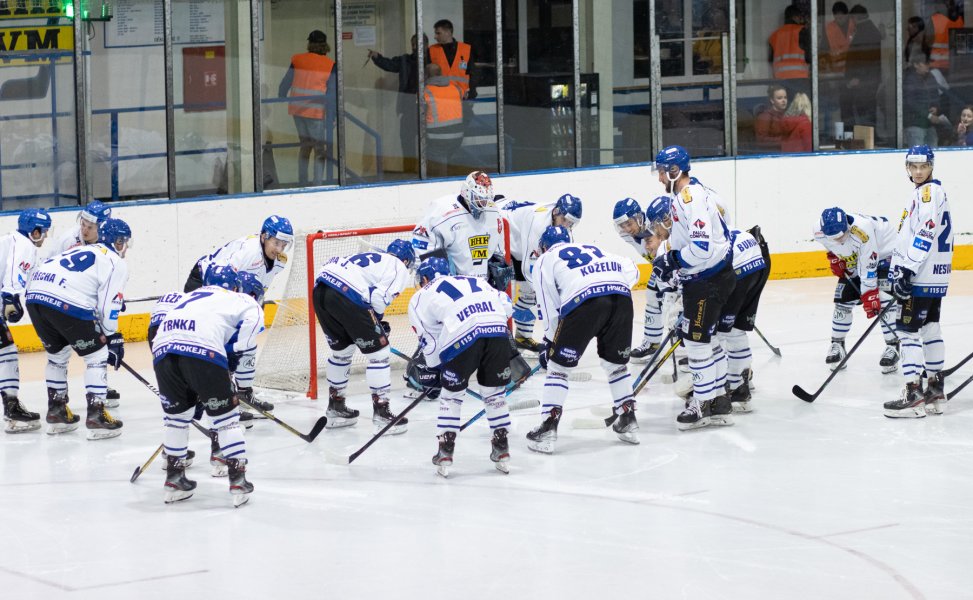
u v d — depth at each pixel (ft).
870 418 48.44
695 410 46.83
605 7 81.97
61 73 68.13
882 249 54.39
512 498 38.65
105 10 68.59
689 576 31.17
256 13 72.18
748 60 85.87
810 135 87.45
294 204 73.36
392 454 44.68
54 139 68.49
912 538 33.96
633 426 44.91
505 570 31.86
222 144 72.84
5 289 48.03
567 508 37.42
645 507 37.37
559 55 81.41
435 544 34.19
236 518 37.17
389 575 31.68
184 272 70.13
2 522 37.17
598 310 43.09
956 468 41.09
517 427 48.42
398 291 47.09
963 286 80.84
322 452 45.19
